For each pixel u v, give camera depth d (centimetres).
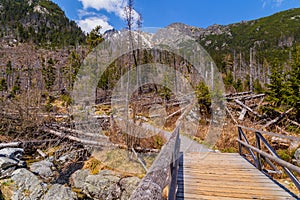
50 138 806
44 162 662
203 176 377
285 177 466
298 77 832
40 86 1562
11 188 523
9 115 791
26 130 790
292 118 863
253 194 300
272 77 916
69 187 544
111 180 498
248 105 1077
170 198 225
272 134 318
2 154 634
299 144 618
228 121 825
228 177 371
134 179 448
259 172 395
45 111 903
